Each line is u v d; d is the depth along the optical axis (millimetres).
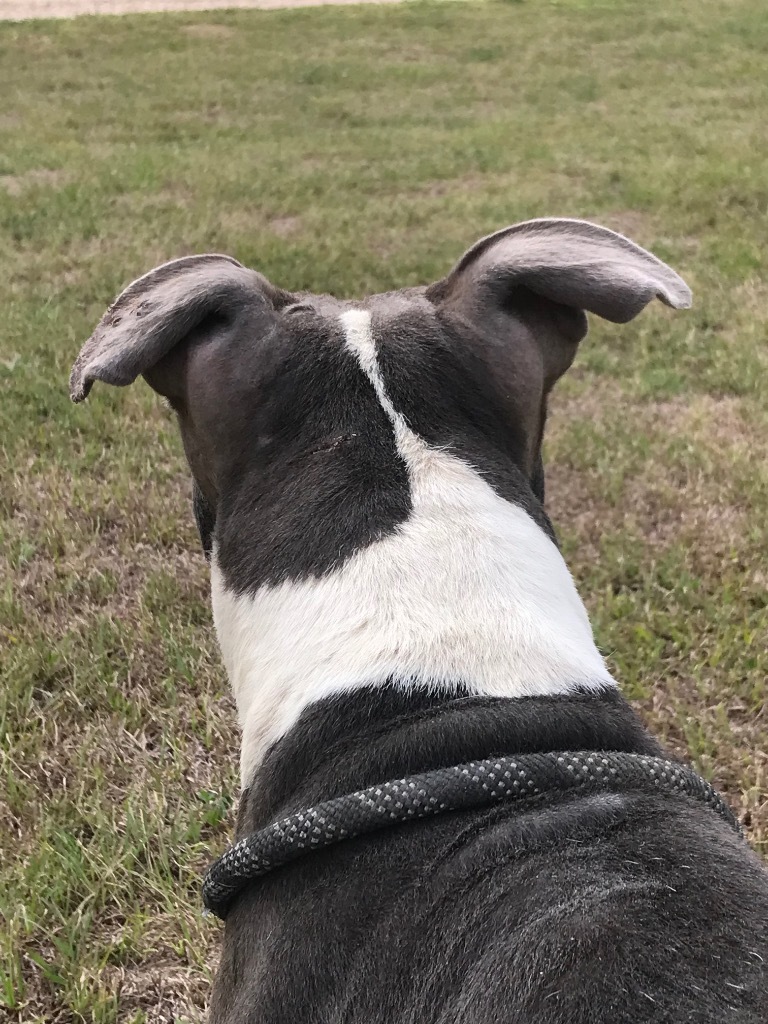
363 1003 327
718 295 1686
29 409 1285
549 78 3664
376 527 424
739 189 2227
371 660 397
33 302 1606
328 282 1689
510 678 392
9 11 5082
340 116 3170
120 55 4035
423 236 1964
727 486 1159
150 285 481
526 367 468
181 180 2371
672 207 2150
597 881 318
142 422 1278
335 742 386
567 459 1224
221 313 466
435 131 2955
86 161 2512
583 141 2760
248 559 441
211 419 462
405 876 344
